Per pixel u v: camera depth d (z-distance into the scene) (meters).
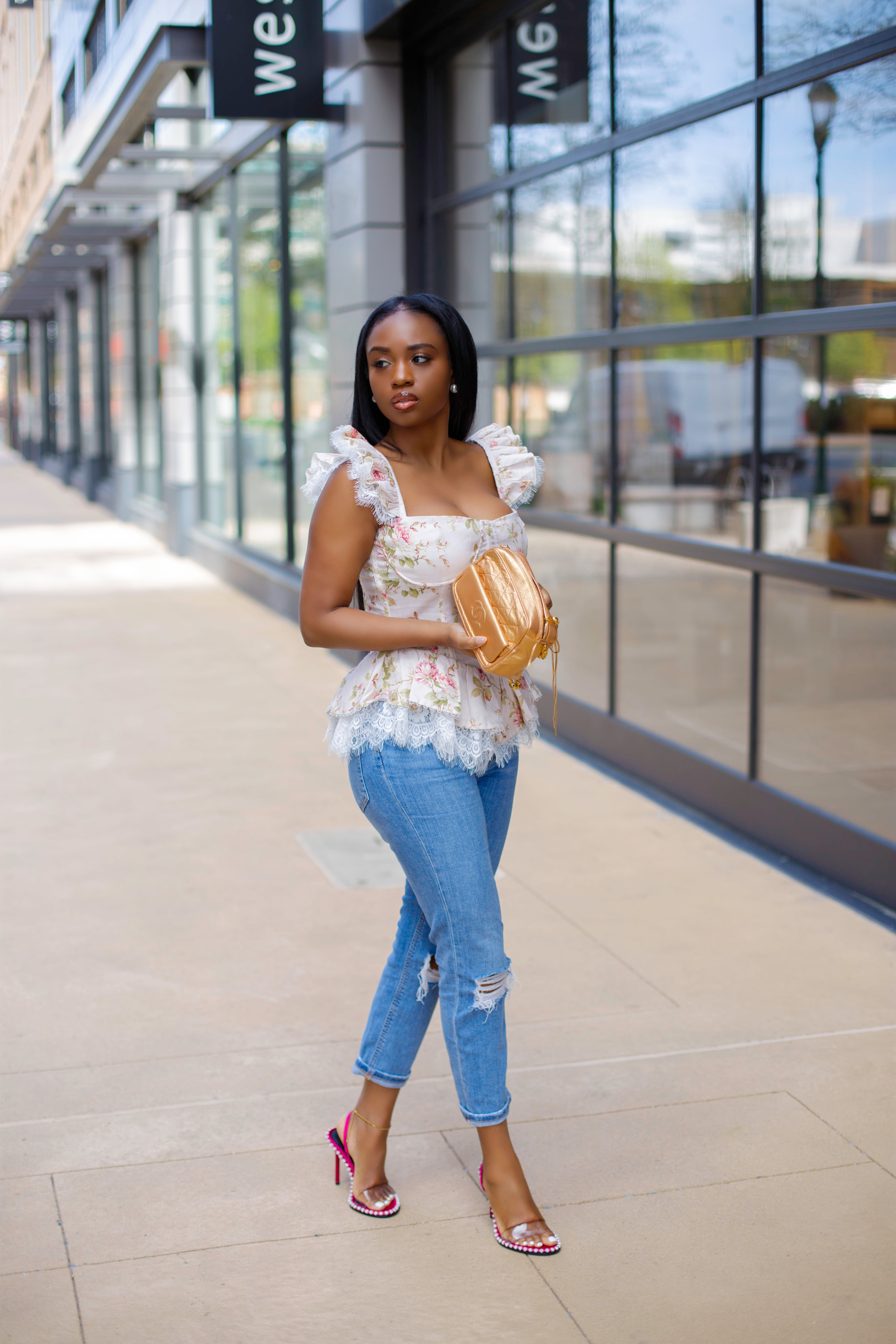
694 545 5.46
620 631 6.20
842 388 4.52
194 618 10.69
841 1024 3.54
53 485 28.19
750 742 5.14
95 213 16.81
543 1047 3.41
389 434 2.70
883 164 4.23
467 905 2.52
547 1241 2.53
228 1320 2.34
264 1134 2.99
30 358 38.22
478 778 2.70
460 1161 2.88
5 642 9.57
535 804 5.71
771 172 4.82
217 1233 2.60
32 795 5.87
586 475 6.43
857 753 4.55
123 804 5.74
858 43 4.28
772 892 4.60
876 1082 3.20
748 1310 2.36
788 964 3.97
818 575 4.66
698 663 5.54
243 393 11.99
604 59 5.92
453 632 2.50
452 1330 2.31
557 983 3.84
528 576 2.50
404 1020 2.70
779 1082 3.21
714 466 5.34
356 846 5.18
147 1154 2.89
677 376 5.56
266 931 4.29
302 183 9.59
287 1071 3.30
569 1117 3.04
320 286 9.30
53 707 7.57
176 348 14.36
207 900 4.58
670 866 4.89
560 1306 2.38
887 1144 2.91
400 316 2.56
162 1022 3.60
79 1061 3.36
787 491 4.86
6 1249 2.54
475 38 7.21
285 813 5.61
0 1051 3.43
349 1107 3.11
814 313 4.60
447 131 7.68
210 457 13.90
